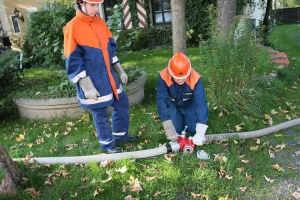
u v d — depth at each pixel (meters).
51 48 6.37
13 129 4.55
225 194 2.60
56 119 4.61
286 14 27.84
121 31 13.48
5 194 2.56
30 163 3.15
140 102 5.08
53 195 2.66
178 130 3.46
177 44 5.64
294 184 2.72
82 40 2.74
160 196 2.62
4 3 14.69
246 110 4.23
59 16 5.41
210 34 4.73
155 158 3.18
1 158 2.56
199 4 12.18
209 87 4.60
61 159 3.19
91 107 2.96
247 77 4.25
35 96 4.68
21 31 15.05
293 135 3.66
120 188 2.73
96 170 2.98
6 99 4.95
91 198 2.62
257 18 16.34
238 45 4.26
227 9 5.05
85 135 3.97
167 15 13.79
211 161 3.05
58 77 5.44
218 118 4.07
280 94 5.04
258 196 2.58
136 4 13.71
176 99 3.19
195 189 2.70
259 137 3.63
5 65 4.96
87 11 2.72
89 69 2.85
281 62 6.27
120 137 3.53
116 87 3.12
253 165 3.01
